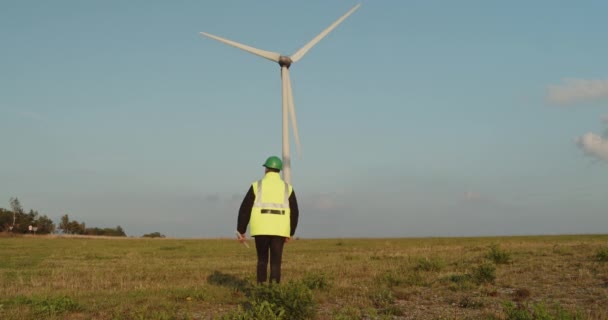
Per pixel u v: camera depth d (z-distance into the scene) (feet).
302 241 131.85
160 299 25.62
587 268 36.96
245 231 25.52
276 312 19.20
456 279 31.60
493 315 20.24
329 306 23.59
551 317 17.49
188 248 92.27
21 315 21.74
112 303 24.59
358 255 60.70
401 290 28.27
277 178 25.30
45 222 343.05
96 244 116.57
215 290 28.40
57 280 36.09
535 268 38.55
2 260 59.41
